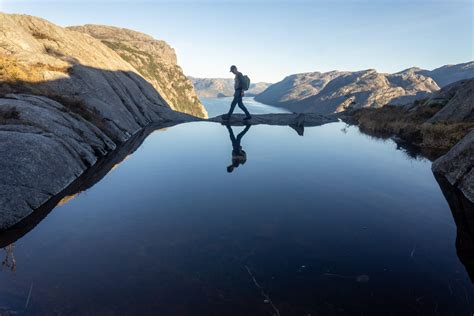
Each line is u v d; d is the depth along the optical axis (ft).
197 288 12.64
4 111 28.94
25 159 22.67
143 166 32.94
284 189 26.35
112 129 46.06
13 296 11.82
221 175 30.14
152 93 89.45
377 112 93.97
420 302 12.01
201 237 17.28
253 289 12.67
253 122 73.26
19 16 58.65
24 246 15.96
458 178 27.55
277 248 16.19
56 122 32.32
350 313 11.35
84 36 78.23
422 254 15.81
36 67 46.06
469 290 12.80
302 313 11.31
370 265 14.67
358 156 40.45
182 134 54.85
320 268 14.37
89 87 51.98
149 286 12.69
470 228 19.11
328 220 19.99
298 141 50.60
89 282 12.85
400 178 30.30
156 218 19.84
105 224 18.83
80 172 28.94
